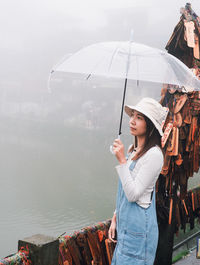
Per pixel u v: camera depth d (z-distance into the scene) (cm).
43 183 4341
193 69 297
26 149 7519
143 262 183
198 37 304
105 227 252
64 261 217
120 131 197
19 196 3656
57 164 5809
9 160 6181
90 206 2962
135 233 183
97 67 190
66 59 210
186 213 355
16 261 177
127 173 178
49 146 7900
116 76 182
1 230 2505
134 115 192
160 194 297
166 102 296
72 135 9269
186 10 304
